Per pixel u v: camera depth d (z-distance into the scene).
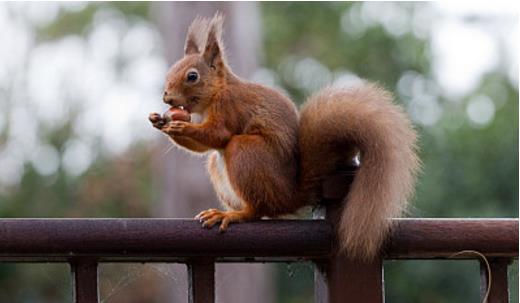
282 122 4.52
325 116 4.21
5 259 3.35
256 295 14.79
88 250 3.33
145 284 18.72
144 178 20.19
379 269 3.61
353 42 22.83
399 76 22.00
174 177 14.65
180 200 14.58
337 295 3.57
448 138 18.22
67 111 21.19
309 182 4.34
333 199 3.75
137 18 24.58
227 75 4.91
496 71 20.53
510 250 3.65
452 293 16.62
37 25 23.06
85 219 3.35
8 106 20.95
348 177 3.79
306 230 3.54
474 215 17.30
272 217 4.41
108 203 20.12
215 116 4.69
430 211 17.17
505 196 17.70
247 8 15.15
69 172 20.42
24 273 18.88
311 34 23.80
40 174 20.36
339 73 22.92
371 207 3.69
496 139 18.09
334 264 3.58
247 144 4.46
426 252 3.63
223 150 4.68
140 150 20.39
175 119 4.77
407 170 3.93
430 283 16.67
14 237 3.28
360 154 4.03
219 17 5.12
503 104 19.61
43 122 20.97
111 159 20.41
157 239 3.38
